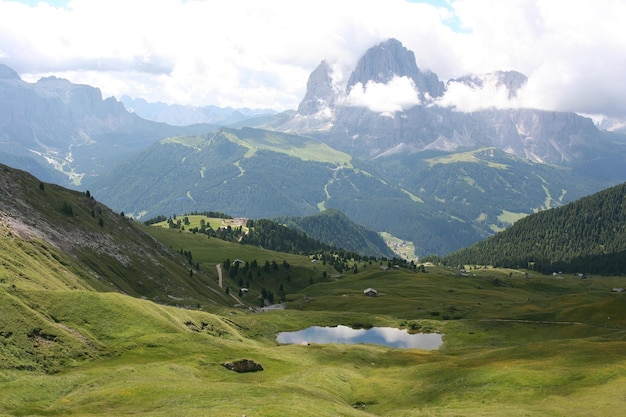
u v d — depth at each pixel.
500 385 74.56
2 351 71.38
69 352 79.81
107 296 101.69
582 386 70.38
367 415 64.25
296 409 57.19
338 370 93.38
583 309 163.12
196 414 53.56
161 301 168.25
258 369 89.44
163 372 77.38
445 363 94.88
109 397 63.12
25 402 60.75
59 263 133.50
